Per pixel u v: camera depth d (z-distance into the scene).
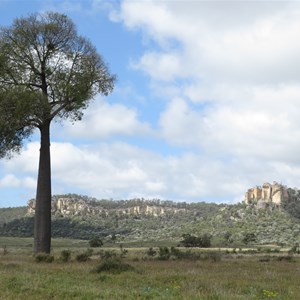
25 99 30.33
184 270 20.41
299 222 186.62
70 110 34.34
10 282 14.18
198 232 187.50
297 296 12.35
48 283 14.43
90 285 14.21
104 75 34.81
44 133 33.72
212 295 11.73
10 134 31.48
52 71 33.06
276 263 27.75
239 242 147.25
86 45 34.38
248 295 12.40
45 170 33.53
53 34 33.19
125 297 11.52
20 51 32.88
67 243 128.75
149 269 20.80
